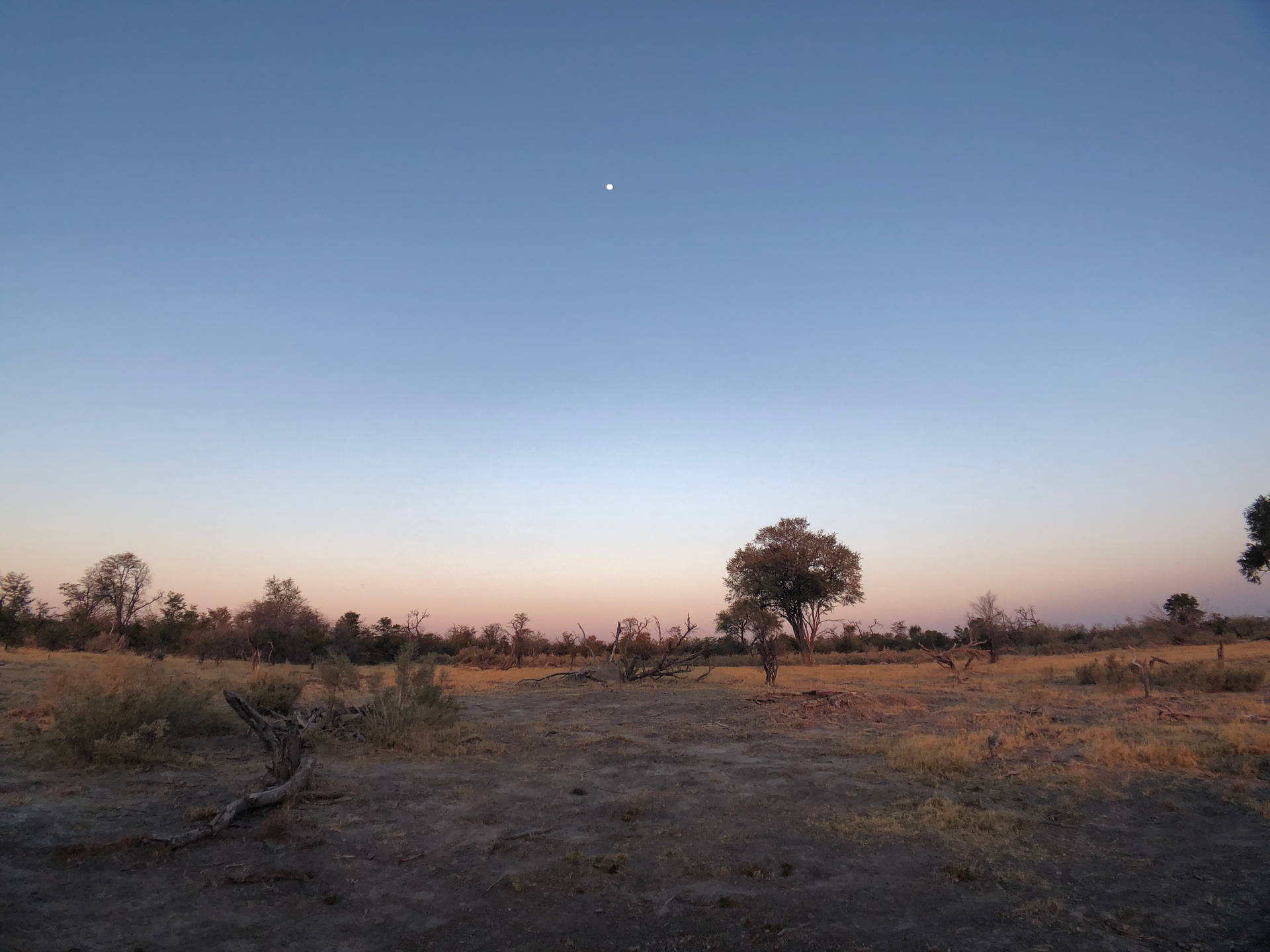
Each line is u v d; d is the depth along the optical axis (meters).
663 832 8.13
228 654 41.12
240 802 8.12
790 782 10.52
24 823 7.62
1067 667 32.03
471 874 6.88
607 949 5.38
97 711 10.74
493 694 23.83
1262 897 6.05
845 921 5.80
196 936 5.41
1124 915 5.78
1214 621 51.03
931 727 15.22
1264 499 43.12
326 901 6.16
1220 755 11.09
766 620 27.17
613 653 33.59
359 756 11.88
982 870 6.84
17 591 45.41
